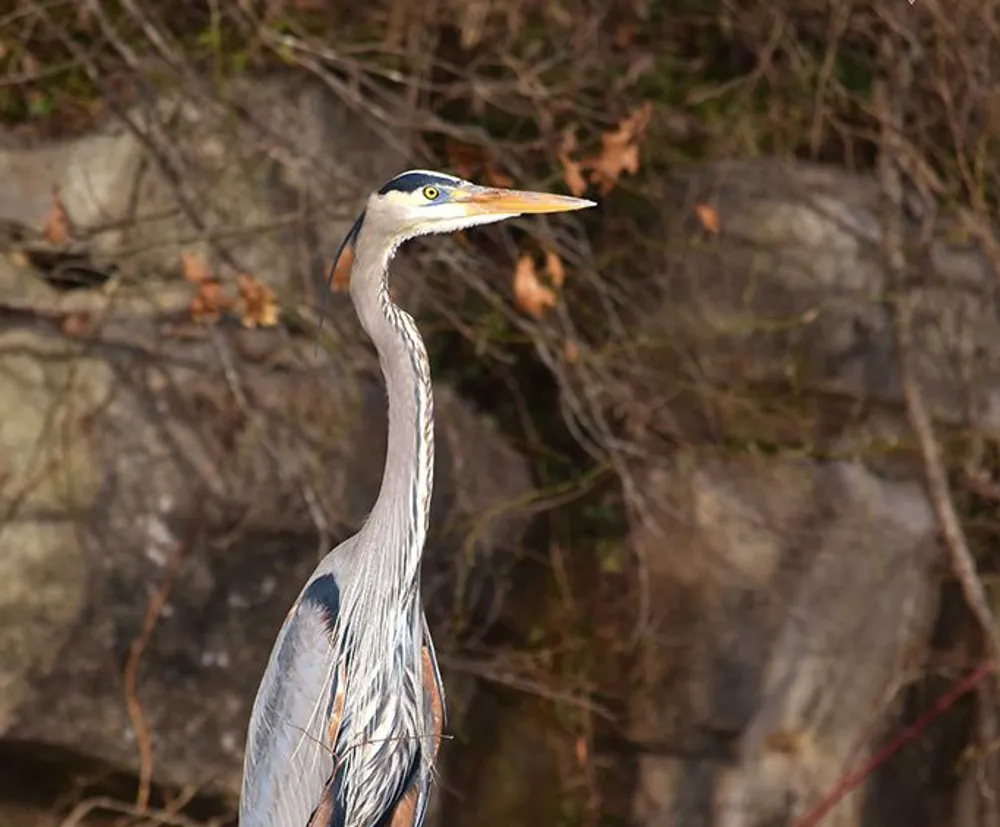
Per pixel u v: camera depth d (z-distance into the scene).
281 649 7.72
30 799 11.22
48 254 11.59
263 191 11.93
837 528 12.83
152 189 11.79
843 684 12.91
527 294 11.49
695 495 12.80
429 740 7.82
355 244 7.66
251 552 11.34
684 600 12.88
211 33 12.13
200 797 11.34
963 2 13.02
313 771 7.58
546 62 12.66
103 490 10.96
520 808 12.96
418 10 12.37
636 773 13.05
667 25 14.09
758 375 12.89
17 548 10.71
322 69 11.93
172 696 11.16
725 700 12.81
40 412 10.92
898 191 12.95
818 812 12.41
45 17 11.62
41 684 10.77
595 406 12.30
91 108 12.16
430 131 12.74
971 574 12.62
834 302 12.70
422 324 12.58
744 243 13.00
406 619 7.64
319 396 11.62
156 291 11.54
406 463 7.55
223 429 11.31
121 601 10.95
